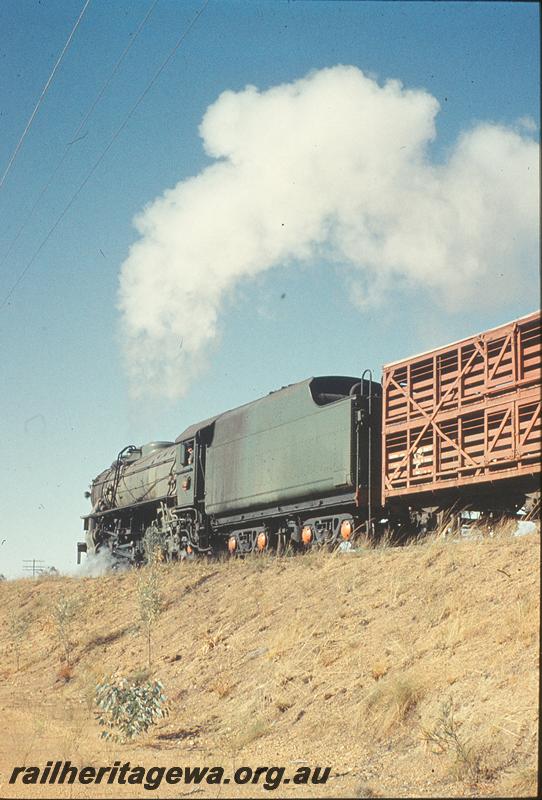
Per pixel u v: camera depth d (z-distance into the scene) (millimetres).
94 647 22438
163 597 23297
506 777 8688
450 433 19625
